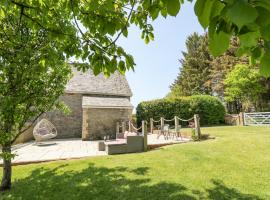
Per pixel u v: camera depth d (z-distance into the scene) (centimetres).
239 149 816
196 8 88
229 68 3117
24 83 504
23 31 483
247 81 2405
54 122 1730
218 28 88
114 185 564
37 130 1426
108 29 218
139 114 2092
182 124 2111
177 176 602
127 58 217
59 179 635
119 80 2161
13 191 580
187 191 510
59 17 291
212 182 554
